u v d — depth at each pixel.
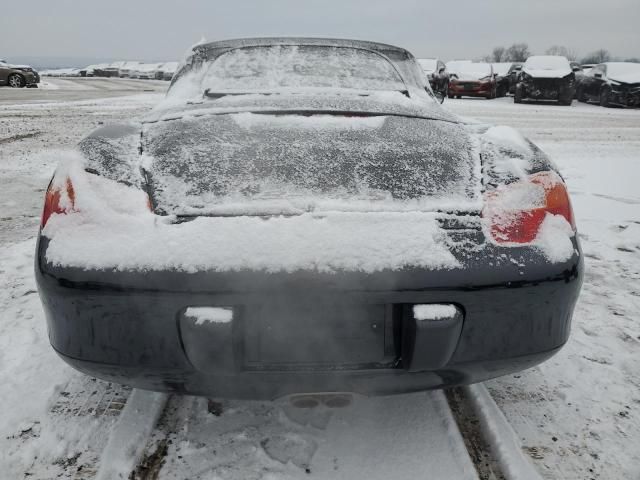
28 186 4.43
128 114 9.98
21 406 1.58
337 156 1.39
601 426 1.54
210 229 1.17
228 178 1.31
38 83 20.56
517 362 1.27
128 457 1.37
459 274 1.16
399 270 1.14
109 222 1.20
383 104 1.75
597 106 15.69
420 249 1.17
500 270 1.19
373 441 1.45
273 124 1.52
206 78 2.10
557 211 1.31
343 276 1.12
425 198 1.29
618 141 7.93
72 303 1.18
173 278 1.12
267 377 1.18
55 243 1.20
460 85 16.94
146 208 1.24
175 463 1.36
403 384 1.24
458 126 1.65
